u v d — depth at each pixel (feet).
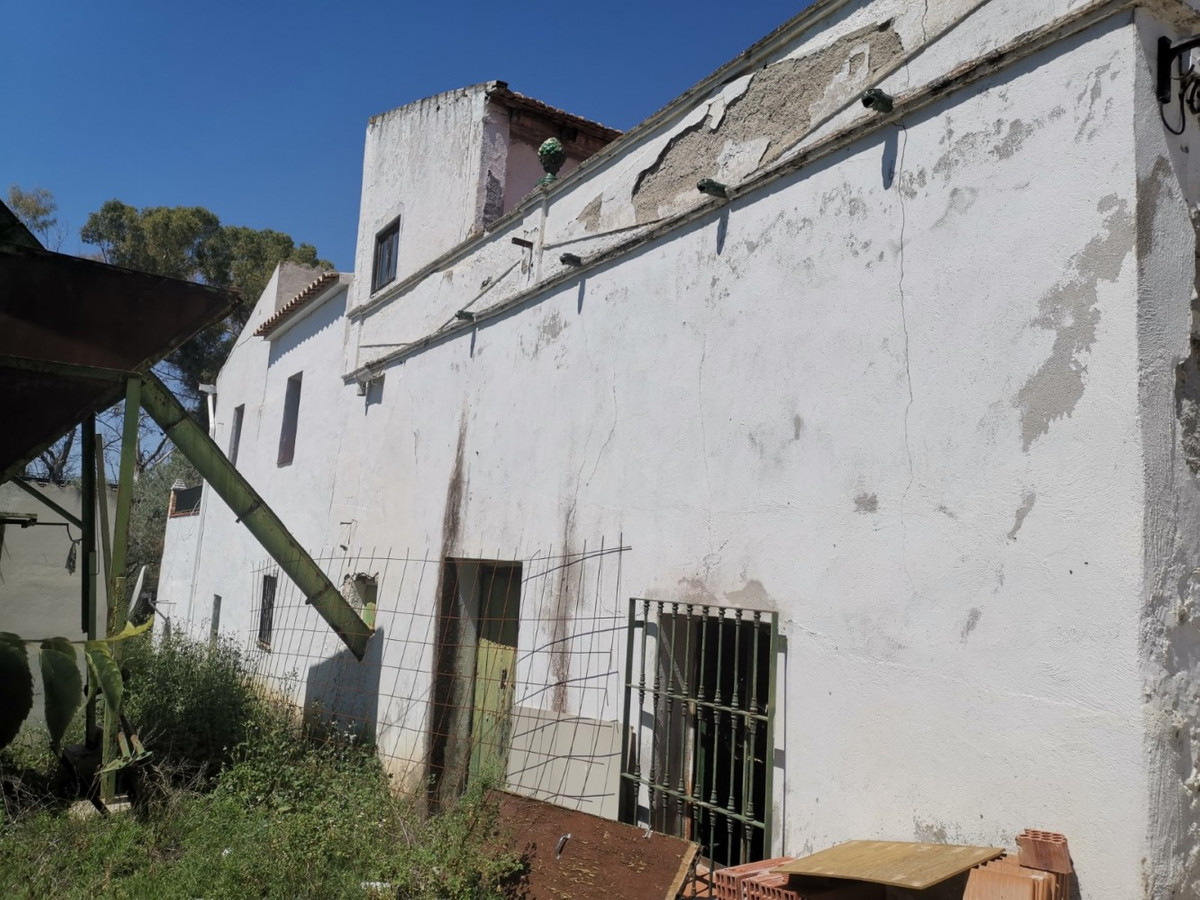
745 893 11.25
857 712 13.04
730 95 18.13
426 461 28.22
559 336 22.17
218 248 89.04
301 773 22.71
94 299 20.65
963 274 12.41
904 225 13.43
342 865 17.26
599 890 14.66
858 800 12.82
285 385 44.27
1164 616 10.03
